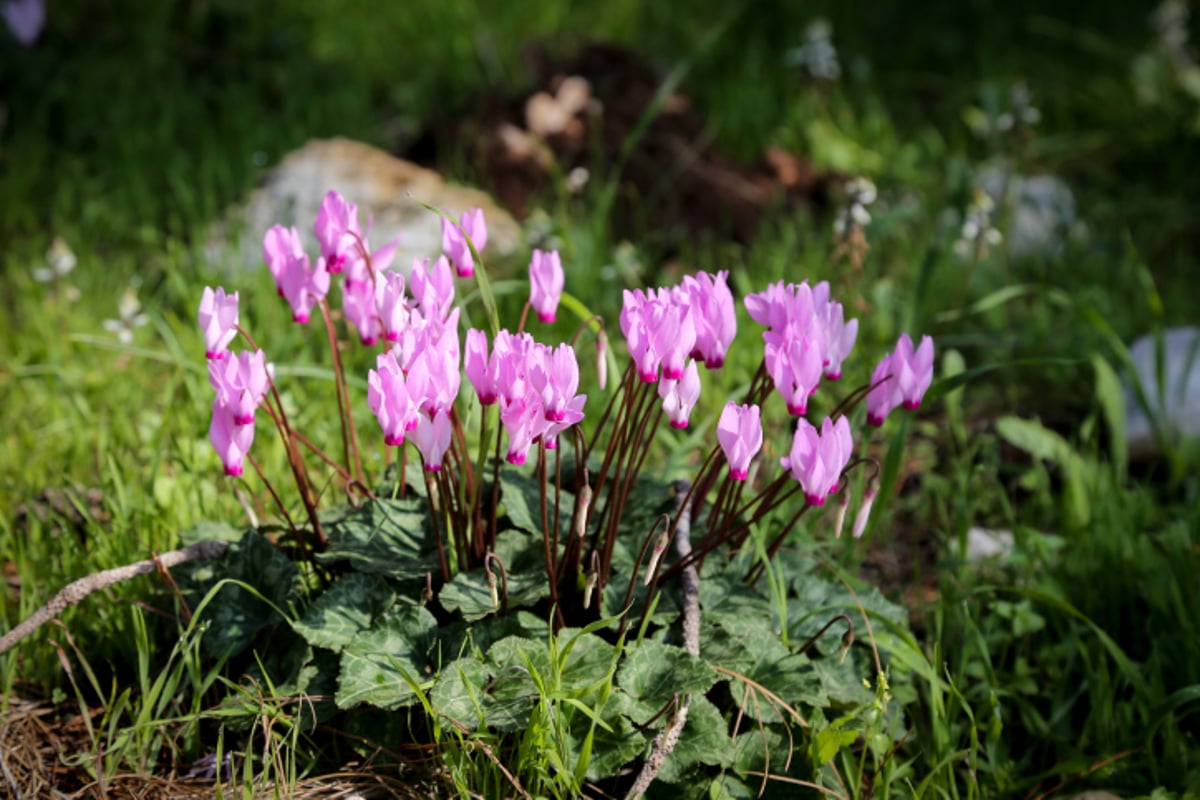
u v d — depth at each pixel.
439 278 2.38
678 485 2.87
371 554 2.56
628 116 5.43
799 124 5.89
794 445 2.21
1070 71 6.76
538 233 4.36
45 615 2.44
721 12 7.10
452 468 2.81
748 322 4.05
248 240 4.55
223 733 2.53
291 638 2.57
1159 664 2.79
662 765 2.30
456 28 6.66
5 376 3.82
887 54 6.96
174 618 2.61
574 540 2.46
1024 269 4.85
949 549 3.22
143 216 4.81
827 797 2.40
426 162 5.45
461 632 2.46
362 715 2.44
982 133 5.88
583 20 6.94
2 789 2.38
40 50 5.96
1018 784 2.67
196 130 5.57
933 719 2.59
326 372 3.14
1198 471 3.66
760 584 2.78
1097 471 3.46
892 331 4.16
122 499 2.90
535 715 2.23
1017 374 4.21
